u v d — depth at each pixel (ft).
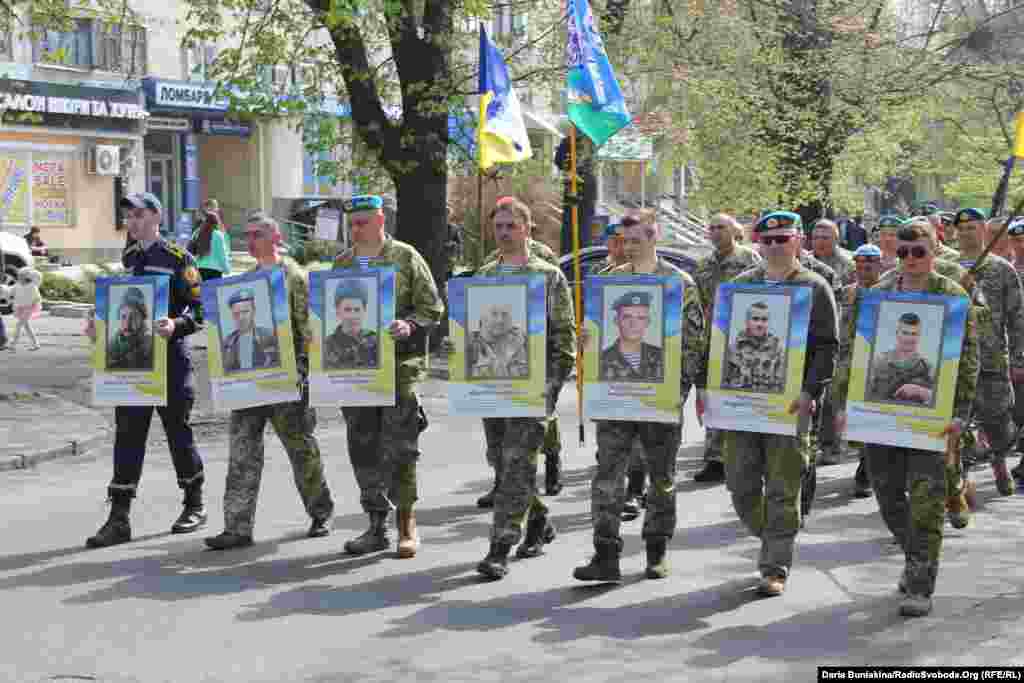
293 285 25.53
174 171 126.00
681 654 18.63
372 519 25.22
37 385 50.65
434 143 57.72
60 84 108.27
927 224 21.02
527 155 28.73
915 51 81.00
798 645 19.04
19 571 23.71
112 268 96.22
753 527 22.44
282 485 32.63
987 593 22.09
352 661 18.42
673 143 80.79
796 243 21.75
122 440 26.11
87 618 20.61
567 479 33.63
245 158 130.52
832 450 36.01
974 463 36.17
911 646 18.94
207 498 31.07
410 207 58.49
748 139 78.64
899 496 21.47
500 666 18.15
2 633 19.83
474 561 24.47
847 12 77.41
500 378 23.02
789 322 21.26
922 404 20.43
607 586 22.56
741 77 76.59
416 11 58.54
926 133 103.60
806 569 23.90
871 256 32.78
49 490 32.07
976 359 20.44
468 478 33.71
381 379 24.13
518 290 23.00
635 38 70.59
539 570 23.80
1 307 71.72
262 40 55.06
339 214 76.95
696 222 115.03
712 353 21.74
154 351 25.76
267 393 25.12
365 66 56.54
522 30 61.46
